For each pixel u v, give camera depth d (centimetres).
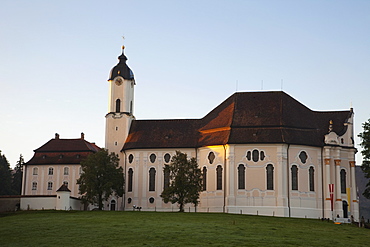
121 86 13438
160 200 12181
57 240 6262
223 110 12375
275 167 11150
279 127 11500
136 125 13300
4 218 9219
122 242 5947
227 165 11344
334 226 8569
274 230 7300
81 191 11431
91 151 14312
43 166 14150
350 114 12200
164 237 6228
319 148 11531
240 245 5653
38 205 11106
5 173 16125
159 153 12431
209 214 9669
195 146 12225
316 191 11331
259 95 12312
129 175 12575
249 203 11088
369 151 10738
